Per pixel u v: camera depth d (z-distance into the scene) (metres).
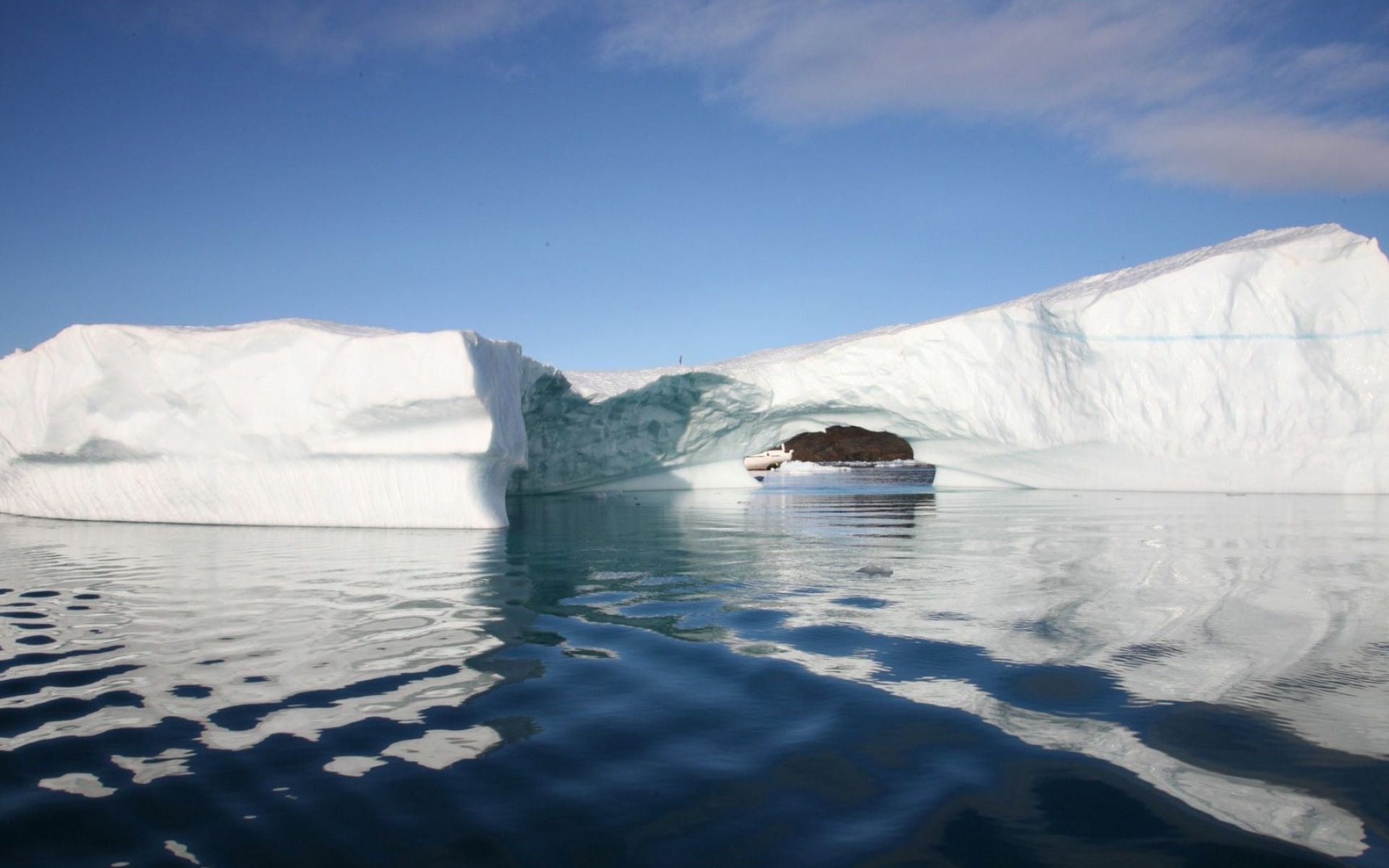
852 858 2.13
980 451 18.67
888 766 2.68
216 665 3.82
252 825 2.30
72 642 4.26
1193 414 16.59
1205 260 16.78
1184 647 4.06
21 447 11.58
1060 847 2.18
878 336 18.39
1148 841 2.22
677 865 2.10
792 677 3.62
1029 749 2.81
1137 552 7.40
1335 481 15.70
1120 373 17.03
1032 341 17.42
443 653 4.05
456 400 9.73
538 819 2.34
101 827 2.28
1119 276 19.61
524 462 11.97
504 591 5.75
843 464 50.78
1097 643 4.14
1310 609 4.89
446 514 10.65
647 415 18.56
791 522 11.35
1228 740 2.87
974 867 2.08
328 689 3.47
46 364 11.15
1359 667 3.71
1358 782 2.55
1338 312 15.93
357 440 10.33
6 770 2.65
